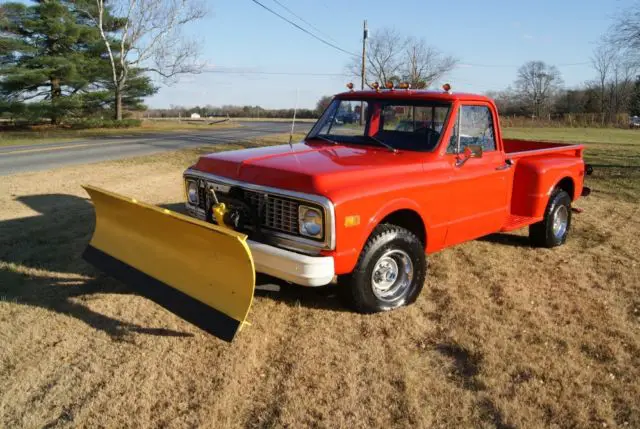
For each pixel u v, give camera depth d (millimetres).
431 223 4727
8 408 3146
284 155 4617
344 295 4320
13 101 36125
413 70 51062
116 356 3723
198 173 4758
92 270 5293
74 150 17953
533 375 3619
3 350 3760
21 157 15305
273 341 4016
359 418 3129
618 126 56312
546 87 83500
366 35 39312
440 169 4766
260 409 3199
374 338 4094
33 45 36469
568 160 6582
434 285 5285
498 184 5578
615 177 13117
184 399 3270
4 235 6441
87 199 8789
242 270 3441
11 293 4699
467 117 5121
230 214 4188
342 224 3855
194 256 3801
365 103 5367
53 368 3562
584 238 7246
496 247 6684
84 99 38594
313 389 3402
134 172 12180
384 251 4281
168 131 34156
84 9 37656
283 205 4016
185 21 41156
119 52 39781
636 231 7688
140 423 3039
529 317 4566
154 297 4043
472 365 3754
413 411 3197
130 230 4473
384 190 4160
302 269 3754
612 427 3107
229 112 83812
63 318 4254
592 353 3969
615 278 5609
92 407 3156
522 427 3078
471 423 3117
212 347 3885
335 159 4465
